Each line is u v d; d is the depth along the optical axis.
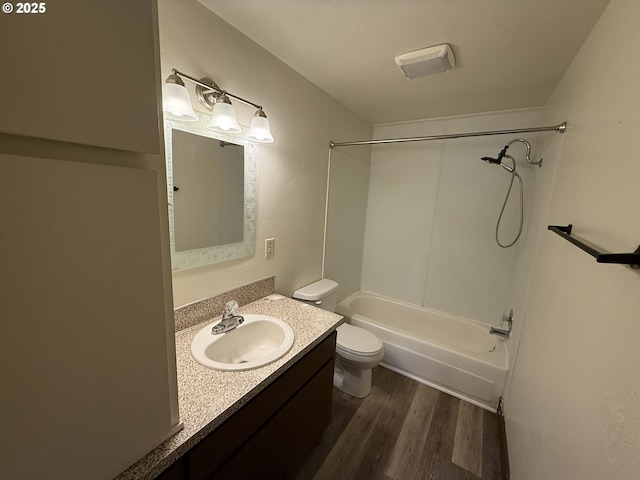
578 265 0.86
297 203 1.80
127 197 0.48
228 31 1.19
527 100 1.88
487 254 2.34
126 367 0.52
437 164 2.46
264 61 1.38
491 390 1.79
